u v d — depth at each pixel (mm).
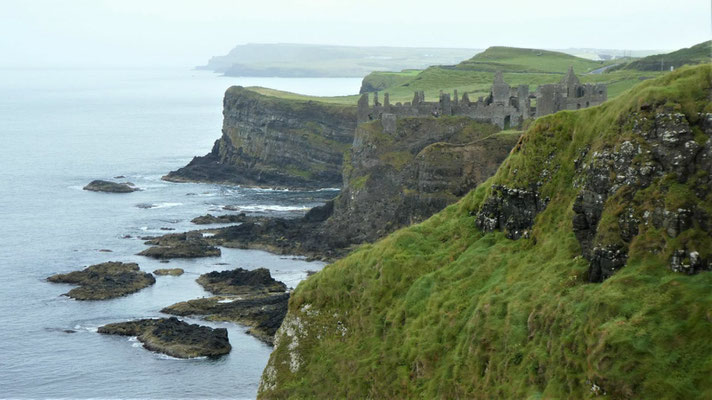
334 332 100188
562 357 71125
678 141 74250
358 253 106688
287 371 101188
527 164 93125
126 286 184250
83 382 136000
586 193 80438
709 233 70125
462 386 80188
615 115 83500
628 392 63312
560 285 78438
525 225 92250
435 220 105750
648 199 74125
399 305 95375
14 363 144000
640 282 70062
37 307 173125
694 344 63594
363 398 90688
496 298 83312
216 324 161875
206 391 131625
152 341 150625
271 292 180250
